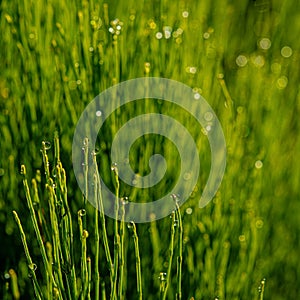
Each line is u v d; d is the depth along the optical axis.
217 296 1.04
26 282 1.07
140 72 1.12
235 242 1.08
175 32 1.18
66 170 1.08
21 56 1.14
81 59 1.12
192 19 1.33
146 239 1.05
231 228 1.08
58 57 1.13
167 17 1.26
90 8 1.20
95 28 1.16
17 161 1.10
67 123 1.10
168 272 0.94
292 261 1.12
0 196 1.09
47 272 0.92
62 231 0.93
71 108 1.10
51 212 0.91
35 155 1.09
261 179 1.12
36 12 1.17
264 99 1.19
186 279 1.05
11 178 1.09
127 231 1.05
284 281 1.11
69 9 1.18
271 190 1.13
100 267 1.05
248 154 1.15
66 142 1.09
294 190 1.15
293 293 1.11
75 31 1.16
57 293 0.92
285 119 1.19
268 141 1.16
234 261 1.07
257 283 1.09
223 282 1.05
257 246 1.10
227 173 1.09
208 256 1.04
